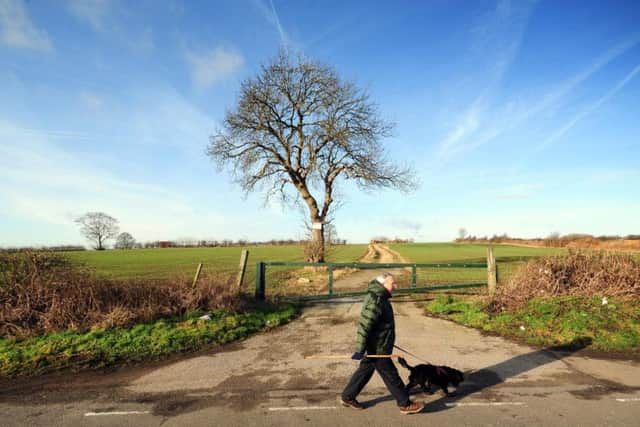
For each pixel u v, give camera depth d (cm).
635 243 1916
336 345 775
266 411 470
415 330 880
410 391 529
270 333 873
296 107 2058
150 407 485
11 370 607
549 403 485
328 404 489
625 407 472
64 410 478
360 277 1950
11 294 829
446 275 1967
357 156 2080
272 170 2141
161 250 6625
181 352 721
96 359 661
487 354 699
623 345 717
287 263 1199
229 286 1027
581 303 934
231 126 2042
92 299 842
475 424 430
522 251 4559
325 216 2200
